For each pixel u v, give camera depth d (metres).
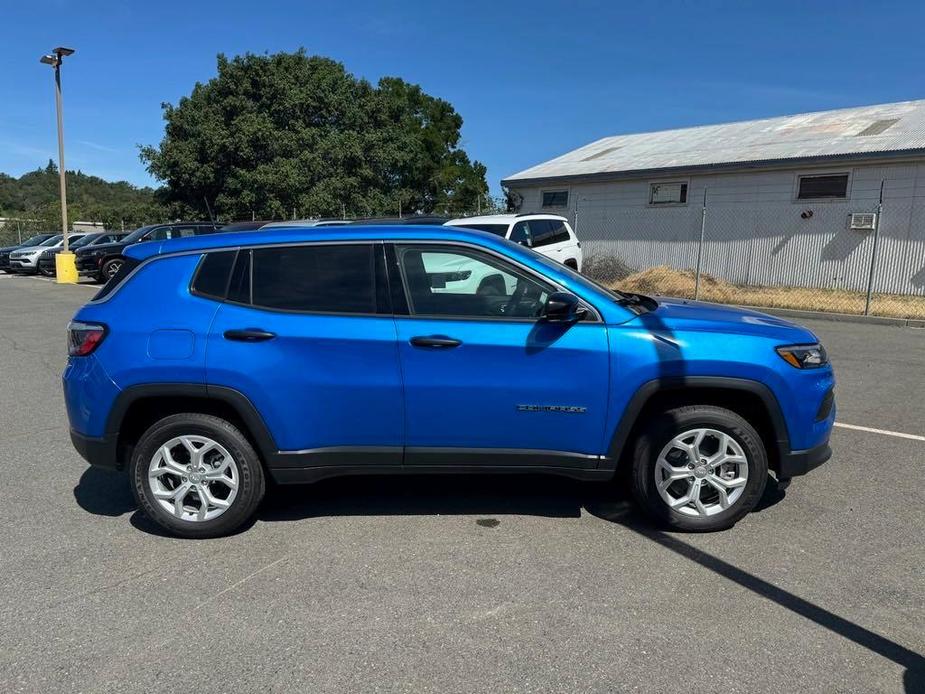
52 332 11.66
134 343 3.77
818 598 3.21
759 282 17.34
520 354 3.72
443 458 3.83
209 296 3.84
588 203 20.48
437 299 3.82
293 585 3.38
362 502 4.41
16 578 3.46
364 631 2.98
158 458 3.85
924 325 12.12
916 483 4.62
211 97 30.73
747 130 20.42
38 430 6.09
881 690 2.57
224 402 3.81
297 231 3.93
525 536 3.89
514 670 2.71
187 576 3.48
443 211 40.97
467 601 3.21
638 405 3.74
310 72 32.62
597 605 3.16
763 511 4.18
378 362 3.73
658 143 21.81
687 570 3.48
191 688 2.62
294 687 2.62
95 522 4.15
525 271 3.84
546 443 3.82
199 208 30.88
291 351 3.72
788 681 2.62
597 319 3.78
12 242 41.31
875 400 6.80
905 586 3.31
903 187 14.90
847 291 15.62
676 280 17.16
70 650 2.87
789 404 3.76
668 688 2.59
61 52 22.28
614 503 4.36
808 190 16.30
